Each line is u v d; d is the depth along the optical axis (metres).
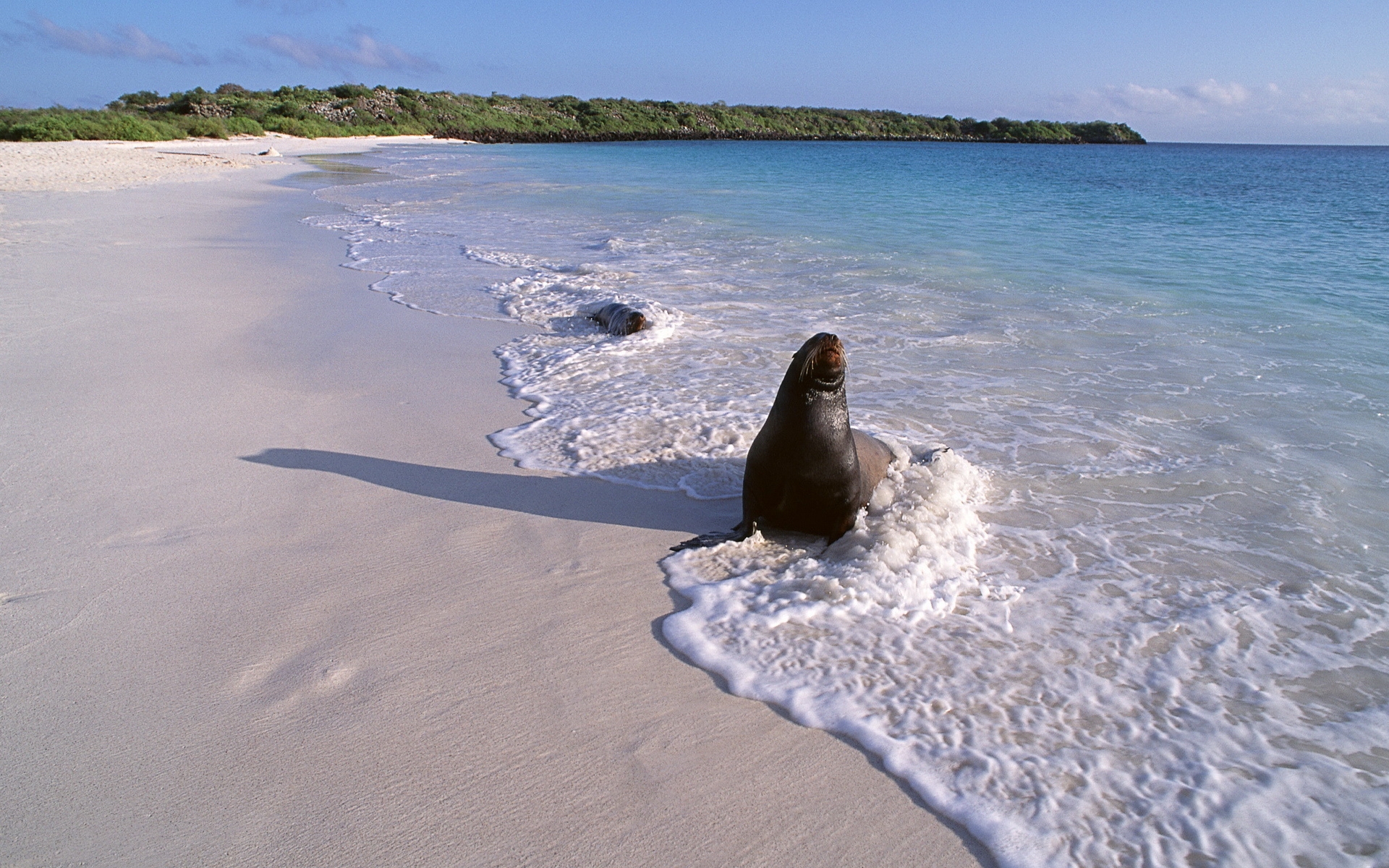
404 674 3.47
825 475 4.50
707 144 100.94
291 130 70.81
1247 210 24.55
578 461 5.81
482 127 96.25
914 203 25.72
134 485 5.16
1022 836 2.72
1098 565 4.52
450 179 33.78
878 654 3.67
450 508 5.04
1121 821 2.79
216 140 57.16
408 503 5.07
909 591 4.10
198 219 17.70
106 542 4.46
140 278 11.17
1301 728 3.28
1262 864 2.63
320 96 92.81
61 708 3.20
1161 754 3.11
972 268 13.59
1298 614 4.07
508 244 15.77
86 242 13.79
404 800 2.80
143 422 6.20
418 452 5.86
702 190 30.25
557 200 25.42
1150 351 8.62
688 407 6.84
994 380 7.67
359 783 2.87
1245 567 4.50
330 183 30.03
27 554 4.32
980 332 9.38
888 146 110.44
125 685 3.34
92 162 31.55
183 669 3.45
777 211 22.62
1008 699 3.39
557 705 3.30
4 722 3.12
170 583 4.10
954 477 5.33
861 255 14.80
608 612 3.97
